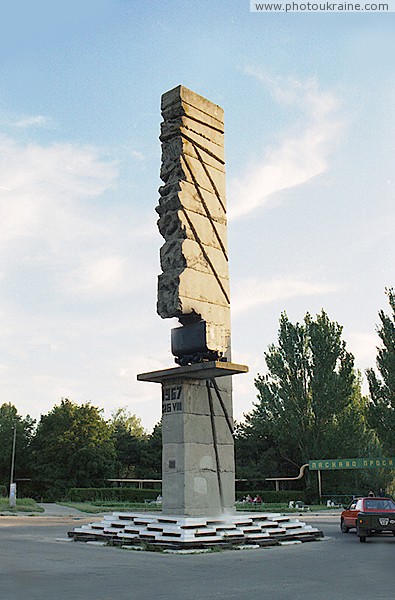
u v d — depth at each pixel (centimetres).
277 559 1459
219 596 938
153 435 8081
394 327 5388
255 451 7000
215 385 2098
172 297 2000
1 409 9212
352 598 926
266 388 6116
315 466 5509
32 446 7806
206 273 2103
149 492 6188
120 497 6072
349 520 2327
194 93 2211
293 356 6000
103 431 7331
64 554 1541
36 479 7175
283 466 6738
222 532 1777
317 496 5847
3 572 1198
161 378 2028
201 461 1977
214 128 2272
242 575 1182
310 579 1134
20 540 1958
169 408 2012
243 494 6084
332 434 5766
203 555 1548
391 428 5184
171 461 1961
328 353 5928
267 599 914
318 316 6078
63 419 7250
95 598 905
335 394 5828
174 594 953
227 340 2130
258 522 1950
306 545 1844
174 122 2156
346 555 1554
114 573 1196
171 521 1802
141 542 1730
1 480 7844
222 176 2267
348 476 5991
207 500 1958
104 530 1905
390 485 6562
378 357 5412
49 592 959
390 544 1880
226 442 2083
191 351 1989
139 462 7969
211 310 2089
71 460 7025
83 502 5594
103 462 7188
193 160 2156
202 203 2152
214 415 2067
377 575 1191
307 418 5875
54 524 2891
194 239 2091
